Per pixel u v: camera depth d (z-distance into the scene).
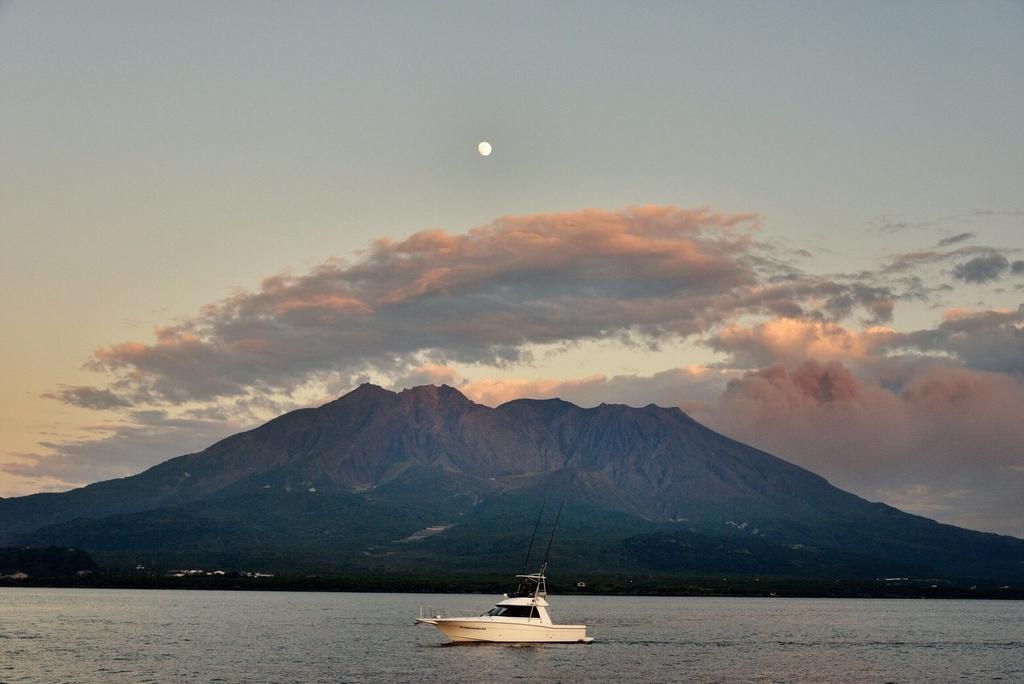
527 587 150.12
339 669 127.38
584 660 138.50
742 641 177.50
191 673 123.44
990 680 130.00
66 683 115.25
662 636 184.62
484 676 122.62
